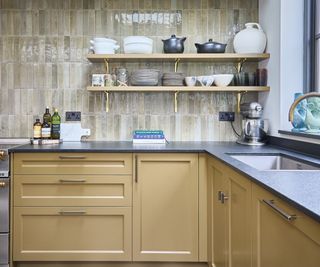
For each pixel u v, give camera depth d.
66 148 2.53
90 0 3.12
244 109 2.91
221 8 3.14
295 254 1.08
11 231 2.53
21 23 3.10
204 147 2.62
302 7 2.65
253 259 1.50
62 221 2.54
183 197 2.54
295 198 1.08
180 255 2.55
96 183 2.53
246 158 2.30
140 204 2.54
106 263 2.63
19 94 3.12
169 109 3.16
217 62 3.14
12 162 2.52
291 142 2.46
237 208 1.75
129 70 3.13
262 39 2.92
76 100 3.14
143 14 3.14
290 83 2.65
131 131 3.15
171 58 2.92
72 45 3.13
